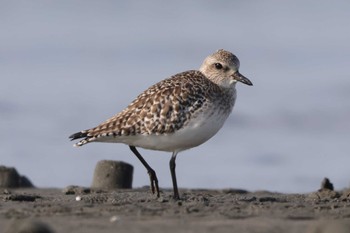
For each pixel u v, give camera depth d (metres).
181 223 8.41
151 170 10.99
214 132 11.06
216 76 11.28
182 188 14.67
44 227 7.51
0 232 8.04
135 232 7.95
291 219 8.84
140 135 10.66
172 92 10.75
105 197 10.84
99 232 7.96
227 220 8.65
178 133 10.71
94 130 10.67
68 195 11.78
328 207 9.90
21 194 11.66
